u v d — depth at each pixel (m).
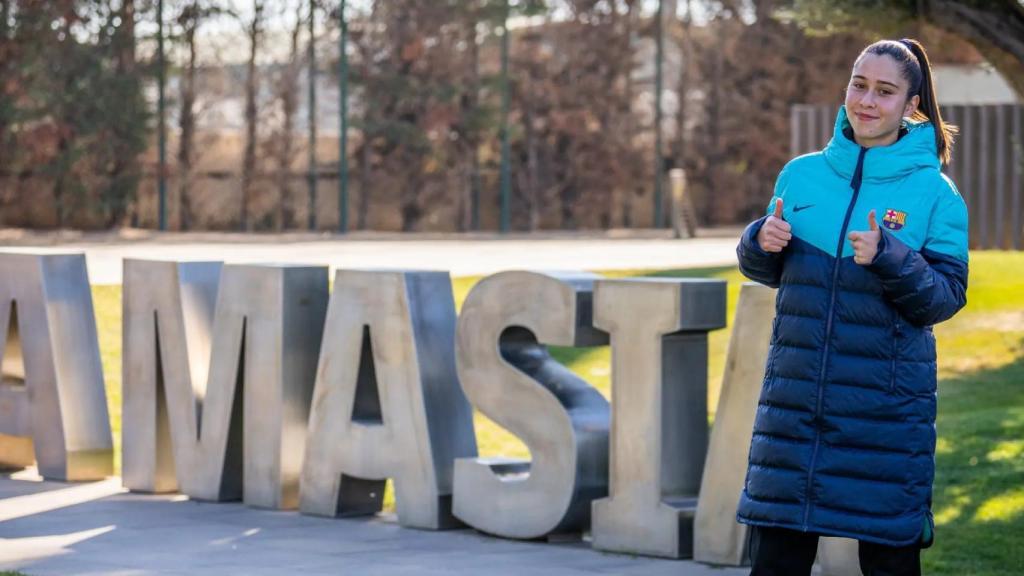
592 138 42.50
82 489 9.32
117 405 13.26
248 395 8.72
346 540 7.72
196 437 8.94
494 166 42.16
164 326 9.06
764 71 43.81
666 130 43.81
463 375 7.88
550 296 7.56
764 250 4.66
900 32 11.43
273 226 39.75
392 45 40.59
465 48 41.16
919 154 4.62
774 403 4.66
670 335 7.34
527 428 7.67
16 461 10.08
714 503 7.10
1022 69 11.27
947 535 7.59
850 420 4.54
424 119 40.75
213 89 39.44
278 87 39.47
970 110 24.88
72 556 7.18
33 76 37.25
